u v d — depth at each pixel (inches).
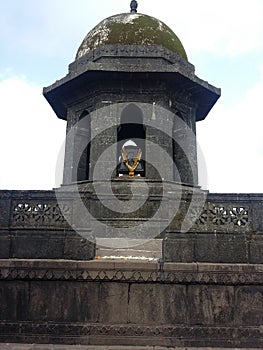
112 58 599.5
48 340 389.4
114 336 389.7
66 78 605.0
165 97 608.1
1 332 393.1
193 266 406.9
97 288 403.9
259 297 405.1
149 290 404.8
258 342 390.3
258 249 428.5
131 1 699.4
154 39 624.4
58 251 425.7
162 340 388.2
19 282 406.6
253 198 442.9
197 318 398.0
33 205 441.1
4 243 430.9
